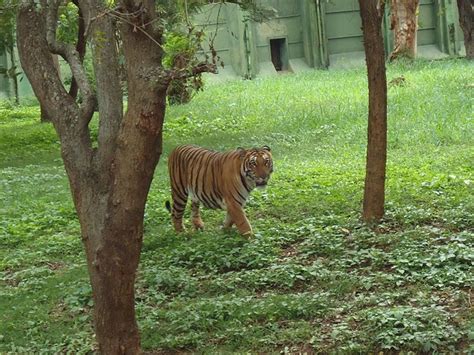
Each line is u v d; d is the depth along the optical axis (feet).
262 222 51.52
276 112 105.09
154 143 29.37
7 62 157.89
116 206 29.84
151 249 48.80
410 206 50.70
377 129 47.62
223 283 40.52
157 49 29.01
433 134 76.79
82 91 31.04
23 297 42.60
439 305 35.37
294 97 117.29
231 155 48.11
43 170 83.30
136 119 28.99
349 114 93.91
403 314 33.55
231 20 166.09
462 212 48.01
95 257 30.32
